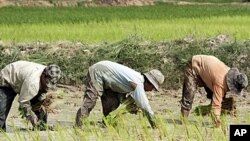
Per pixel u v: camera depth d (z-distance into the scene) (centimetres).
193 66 1298
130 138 1119
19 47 2039
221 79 1252
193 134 1179
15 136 1155
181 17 3559
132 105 1237
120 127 1205
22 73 1179
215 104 1254
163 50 1956
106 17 3547
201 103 1706
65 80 1908
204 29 2597
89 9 4594
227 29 2597
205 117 1416
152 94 1811
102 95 1269
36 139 1134
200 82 1309
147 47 1967
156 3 6869
